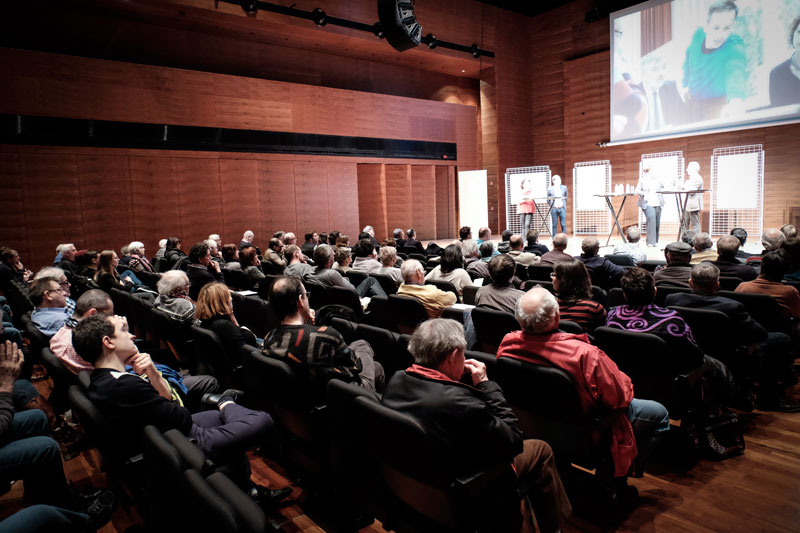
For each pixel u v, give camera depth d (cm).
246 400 294
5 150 888
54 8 981
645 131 1361
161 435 155
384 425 167
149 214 1044
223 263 744
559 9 1564
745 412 331
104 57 1041
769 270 361
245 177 1173
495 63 1545
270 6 1080
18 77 893
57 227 943
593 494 239
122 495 216
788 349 334
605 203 1398
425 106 1496
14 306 492
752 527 217
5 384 230
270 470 281
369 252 608
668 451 285
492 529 180
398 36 949
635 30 1351
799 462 267
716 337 306
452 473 166
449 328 179
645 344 256
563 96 1578
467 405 164
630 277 277
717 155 1274
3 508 263
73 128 949
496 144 1586
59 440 320
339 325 340
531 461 199
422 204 1557
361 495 205
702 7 1234
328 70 1357
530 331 223
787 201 1191
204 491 125
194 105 1090
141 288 582
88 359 201
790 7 1112
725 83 1216
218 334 295
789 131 1178
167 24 1097
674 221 1327
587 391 210
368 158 1378
